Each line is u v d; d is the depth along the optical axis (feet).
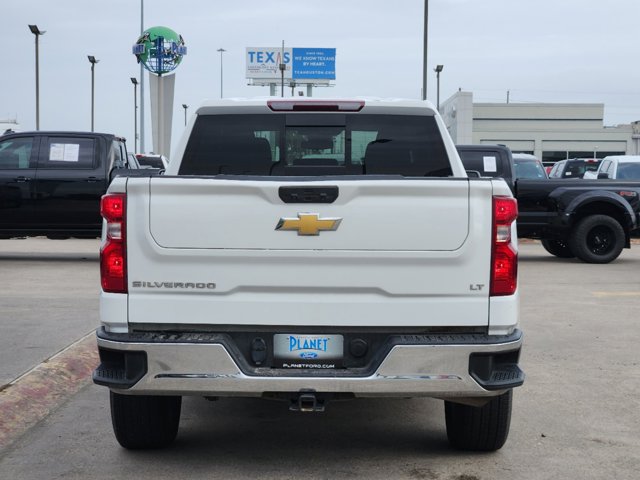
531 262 51.16
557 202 48.42
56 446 16.58
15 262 47.50
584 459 15.96
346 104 18.04
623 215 49.03
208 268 13.69
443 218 13.61
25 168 46.34
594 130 258.78
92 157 46.50
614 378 22.43
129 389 13.71
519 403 19.98
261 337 13.83
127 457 15.94
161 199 13.65
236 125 18.28
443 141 18.25
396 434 17.63
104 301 13.83
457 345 13.50
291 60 332.60
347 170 18.40
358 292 13.74
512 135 258.78
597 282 41.27
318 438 17.34
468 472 15.17
